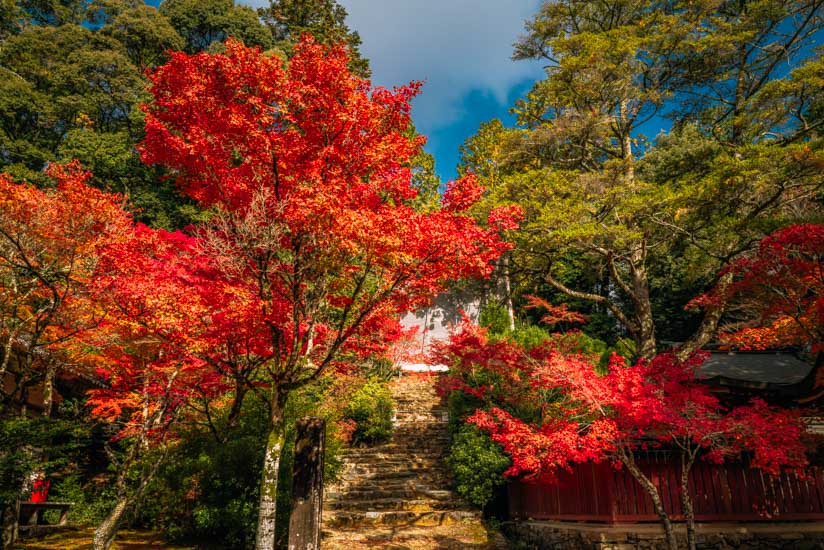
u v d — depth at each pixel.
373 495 11.34
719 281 11.52
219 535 8.95
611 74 14.44
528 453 7.33
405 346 15.94
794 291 7.39
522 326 20.53
